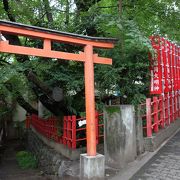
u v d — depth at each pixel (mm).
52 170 10000
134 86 9281
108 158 7121
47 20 10367
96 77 9125
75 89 9555
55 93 9445
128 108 7055
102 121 9219
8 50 5590
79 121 10227
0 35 5504
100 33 9352
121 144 6922
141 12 10031
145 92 9781
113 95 9594
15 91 11641
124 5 9594
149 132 7945
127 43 8164
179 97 11828
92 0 9938
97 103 9602
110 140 7082
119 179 6184
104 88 9312
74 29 9477
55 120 11039
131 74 9133
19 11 9438
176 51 11227
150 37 8938
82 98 10492
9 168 13297
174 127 10414
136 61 8852
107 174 6598
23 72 8836
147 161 7020
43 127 13289
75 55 6352
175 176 6000
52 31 5930
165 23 9930
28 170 12641
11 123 23703
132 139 7098
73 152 8961
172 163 6777
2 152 17812
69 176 7664
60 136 10250
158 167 6574
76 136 9727
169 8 9883
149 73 9164
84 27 9312
